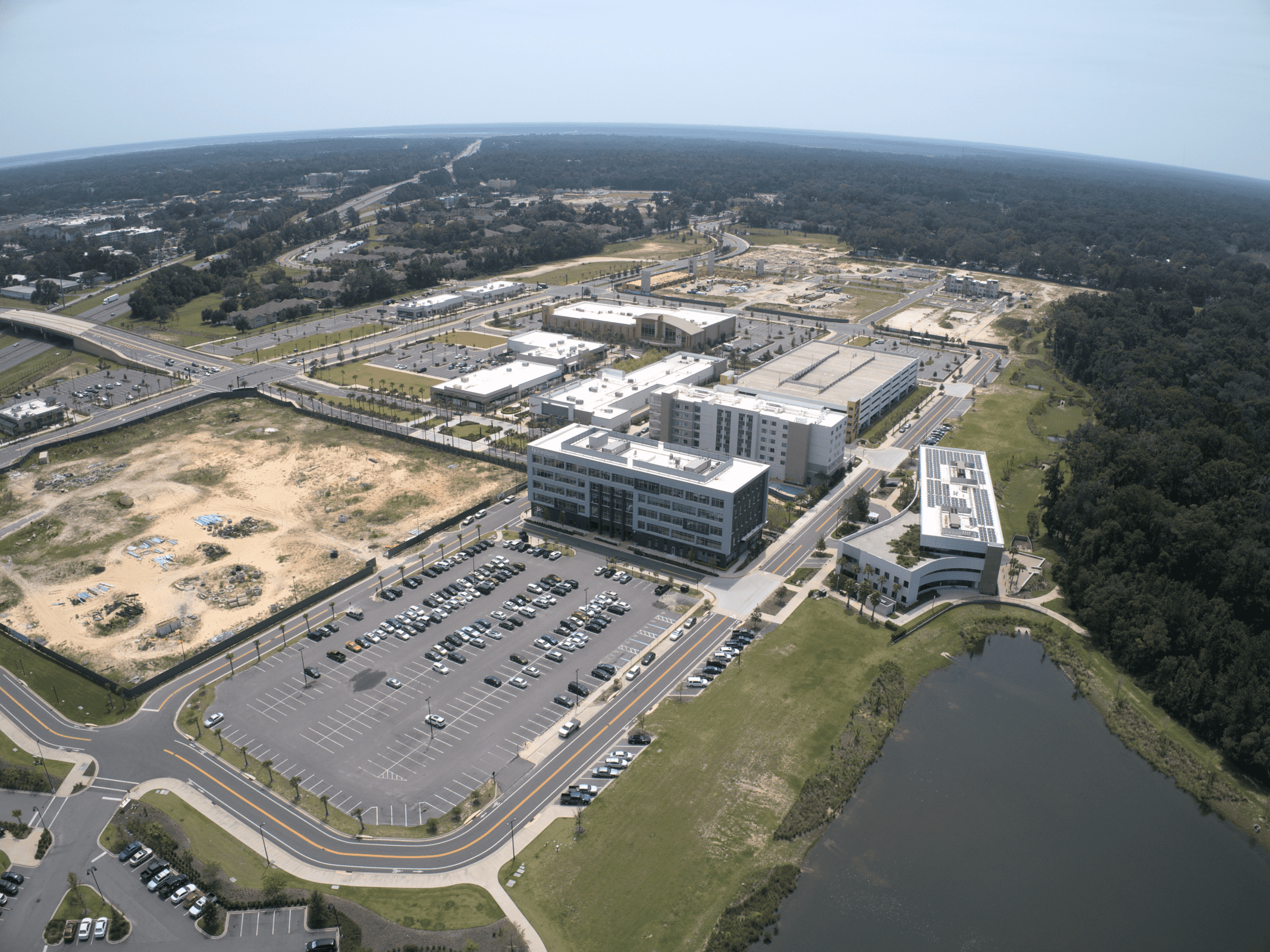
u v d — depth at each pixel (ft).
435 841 409.90
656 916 370.32
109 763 462.19
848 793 445.37
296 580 647.15
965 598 633.61
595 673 535.60
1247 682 493.36
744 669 541.34
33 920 369.91
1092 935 371.97
